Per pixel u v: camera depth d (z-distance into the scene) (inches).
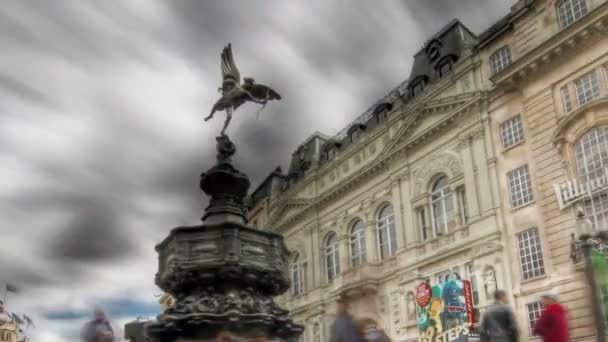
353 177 1582.2
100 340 492.4
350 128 1736.0
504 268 1112.2
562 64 1082.7
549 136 1084.5
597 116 995.3
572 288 961.5
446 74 1375.5
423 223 1358.3
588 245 529.3
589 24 1016.2
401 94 1588.3
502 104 1205.1
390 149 1464.1
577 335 915.4
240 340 422.0
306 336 1651.1
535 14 1158.3
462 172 1258.0
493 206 1165.1
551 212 1050.1
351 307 375.6
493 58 1249.4
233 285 462.9
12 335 2481.5
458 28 1437.0
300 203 1809.8
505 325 390.9
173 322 436.1
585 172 1009.5
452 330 1106.1
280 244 500.4
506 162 1168.2
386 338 378.0
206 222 498.0
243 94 566.9
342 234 1604.3
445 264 1250.6
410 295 1316.4
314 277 1690.5
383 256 1472.7
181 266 457.4
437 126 1333.7
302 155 2010.3
